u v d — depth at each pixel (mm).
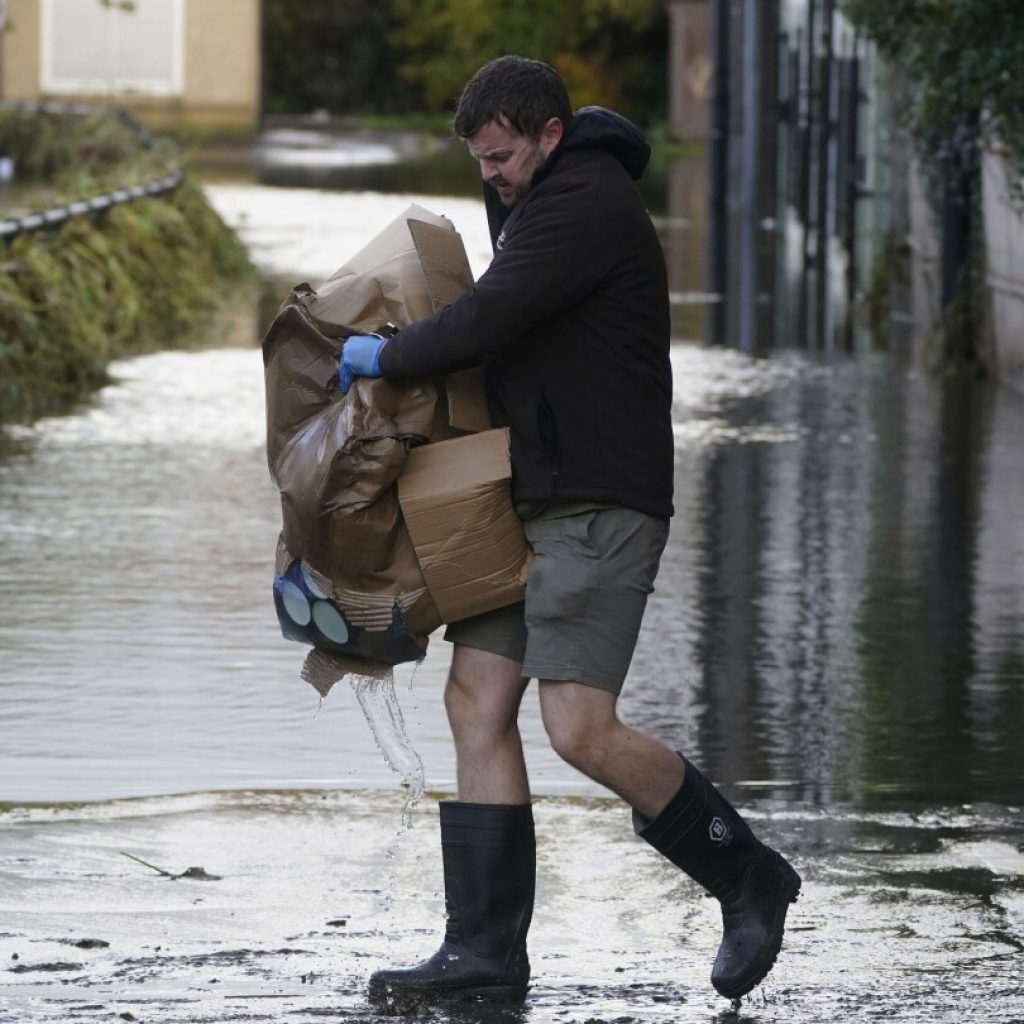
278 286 63219
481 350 12891
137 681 22000
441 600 13266
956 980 13703
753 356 49688
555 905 15289
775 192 86812
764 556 28562
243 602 25547
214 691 21703
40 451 35750
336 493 13078
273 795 17984
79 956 13977
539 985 13680
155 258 55750
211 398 42156
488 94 13047
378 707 21094
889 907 15281
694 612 25531
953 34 39875
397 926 14805
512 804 13625
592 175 13023
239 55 140500
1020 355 42969
